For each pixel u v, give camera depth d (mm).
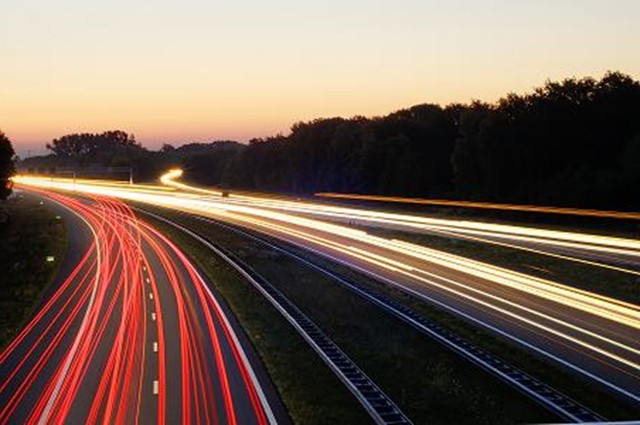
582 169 76938
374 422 21031
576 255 51156
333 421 20984
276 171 168250
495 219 80562
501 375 25250
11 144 109500
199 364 26766
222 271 50531
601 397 23094
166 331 32094
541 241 59375
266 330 32938
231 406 21938
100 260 55812
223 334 31703
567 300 37781
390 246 62281
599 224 70312
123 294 41469
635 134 77625
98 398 22703
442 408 22656
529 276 45438
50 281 46781
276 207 107062
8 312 37594
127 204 121188
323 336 31828
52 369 26156
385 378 25859
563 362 26812
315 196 140125
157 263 53969
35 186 193500
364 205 113500
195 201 123500
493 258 53188
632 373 25281
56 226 83375
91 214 100438
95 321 34375
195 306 38000
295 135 163750
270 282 47250
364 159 127250
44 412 21469
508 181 88500
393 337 32344
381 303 38719
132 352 28438
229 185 189625
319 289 44688
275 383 24562
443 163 120562
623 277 42844
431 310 36938
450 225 74625
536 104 86875
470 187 96875
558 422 21172
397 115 142750
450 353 29469
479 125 93562
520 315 34750
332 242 66625
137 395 22969
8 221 92750
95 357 27781
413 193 113938
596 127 83750
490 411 22438
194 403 22188
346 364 27141
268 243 67750
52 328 33125
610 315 34125
